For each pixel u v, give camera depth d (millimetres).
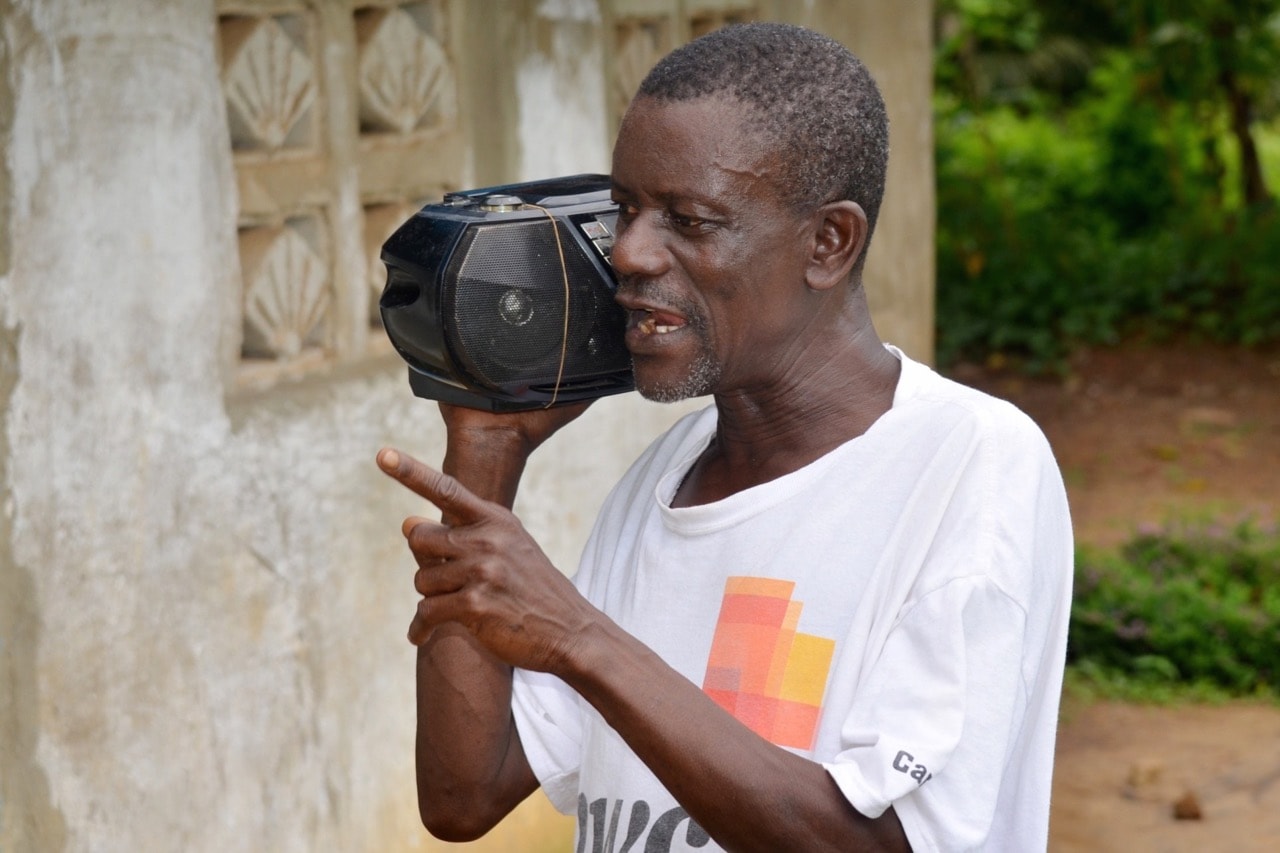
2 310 2479
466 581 1289
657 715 1269
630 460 3961
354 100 3135
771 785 1258
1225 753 4969
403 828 3373
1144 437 8742
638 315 1411
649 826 1473
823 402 1475
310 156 3055
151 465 2740
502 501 1568
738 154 1335
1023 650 1343
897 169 4941
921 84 5023
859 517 1419
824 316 1458
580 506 3807
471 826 1649
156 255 2713
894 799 1256
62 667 2607
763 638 1418
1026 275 10820
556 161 3654
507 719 1634
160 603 2773
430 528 1309
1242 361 9898
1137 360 10031
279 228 3004
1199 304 10570
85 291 2600
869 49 4762
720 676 1434
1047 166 13406
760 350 1415
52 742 2604
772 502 1455
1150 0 11531
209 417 2852
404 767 3373
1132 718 5305
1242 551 6387
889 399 1493
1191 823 4457
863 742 1298
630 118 1381
